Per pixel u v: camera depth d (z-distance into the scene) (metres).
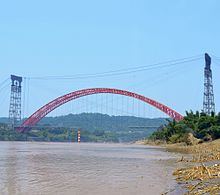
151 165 45.81
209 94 180.88
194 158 53.22
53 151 88.88
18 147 117.94
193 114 137.00
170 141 147.50
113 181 29.12
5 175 33.50
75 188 25.14
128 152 86.81
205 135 118.19
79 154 74.81
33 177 31.98
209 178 26.23
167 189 23.88
